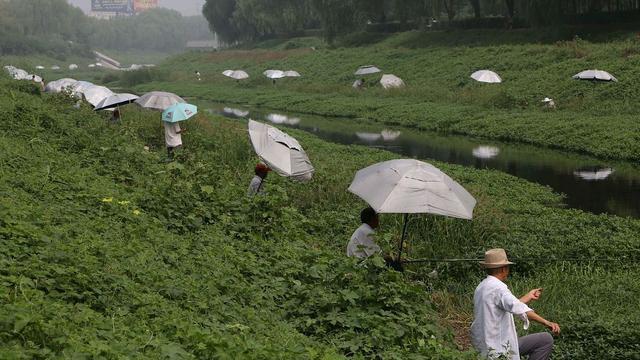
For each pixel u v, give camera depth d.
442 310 9.48
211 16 113.75
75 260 6.50
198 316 6.44
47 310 5.16
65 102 20.92
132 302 6.16
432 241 11.92
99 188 10.62
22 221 7.25
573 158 24.62
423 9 65.31
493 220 12.98
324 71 60.16
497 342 6.61
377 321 7.34
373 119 37.59
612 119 28.55
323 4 71.06
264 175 12.82
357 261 8.53
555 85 36.31
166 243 8.59
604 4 50.59
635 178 20.91
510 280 10.77
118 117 20.05
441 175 8.76
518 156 25.23
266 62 74.06
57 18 165.50
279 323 7.00
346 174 17.09
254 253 9.56
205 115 28.61
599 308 9.21
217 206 11.38
